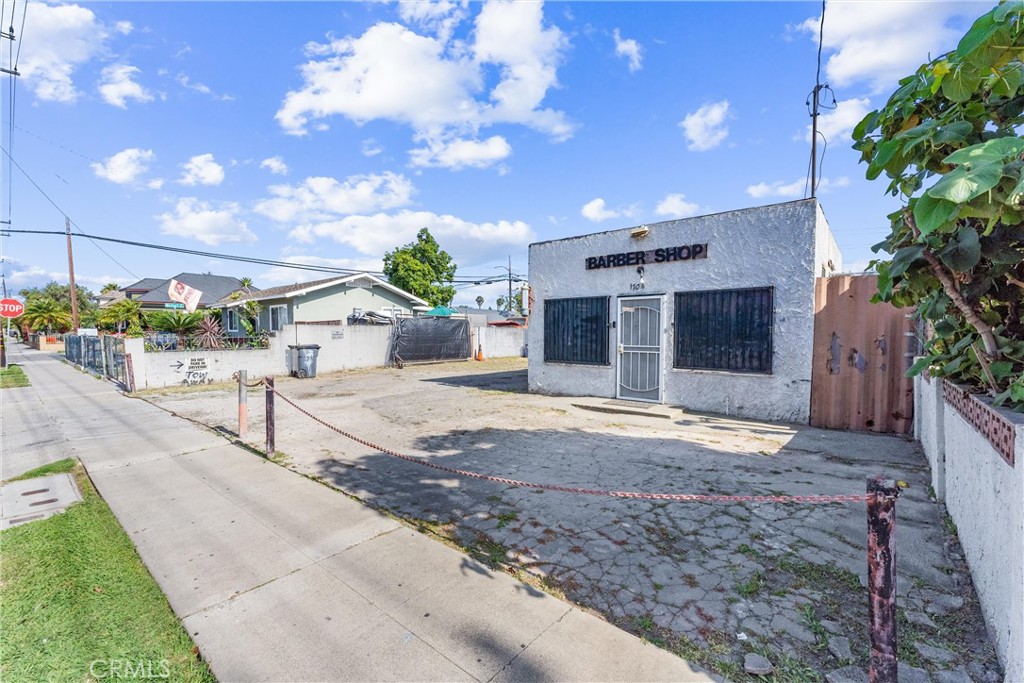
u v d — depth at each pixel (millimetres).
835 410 6891
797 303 7141
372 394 11383
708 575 2941
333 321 20844
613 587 2852
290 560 3275
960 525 3041
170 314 16484
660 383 8664
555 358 10477
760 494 4195
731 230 7770
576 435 6715
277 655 2340
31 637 2463
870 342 6602
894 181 2730
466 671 2195
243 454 5934
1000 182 1704
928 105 2742
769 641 2328
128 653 2359
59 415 8969
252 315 21344
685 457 5457
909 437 6207
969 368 2947
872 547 1774
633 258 9000
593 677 2123
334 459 5672
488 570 3086
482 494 4410
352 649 2371
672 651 2281
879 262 3475
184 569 3170
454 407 9289
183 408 9570
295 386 13086
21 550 3381
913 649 2215
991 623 2201
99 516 4035
